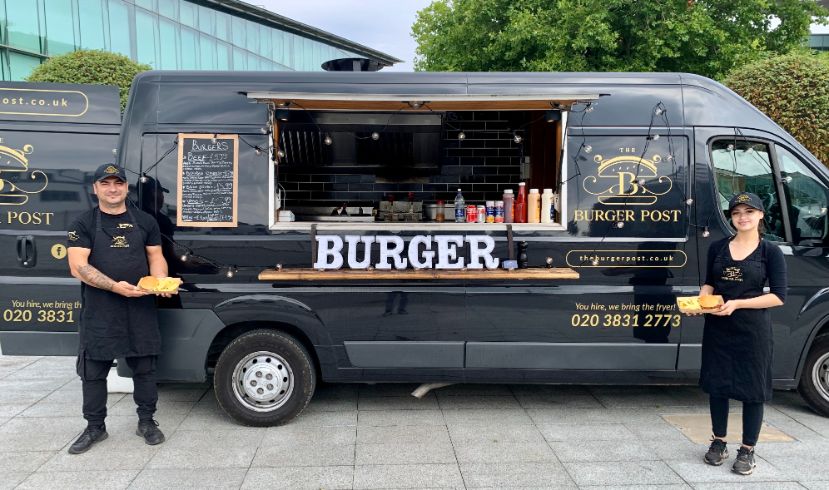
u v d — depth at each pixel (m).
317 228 4.04
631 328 4.08
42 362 5.53
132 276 3.58
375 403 4.55
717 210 4.07
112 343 3.55
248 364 4.05
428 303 4.06
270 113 3.95
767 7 10.86
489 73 4.14
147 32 19.66
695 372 4.10
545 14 10.28
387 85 4.09
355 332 4.07
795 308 4.07
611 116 4.08
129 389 4.72
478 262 4.07
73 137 4.31
